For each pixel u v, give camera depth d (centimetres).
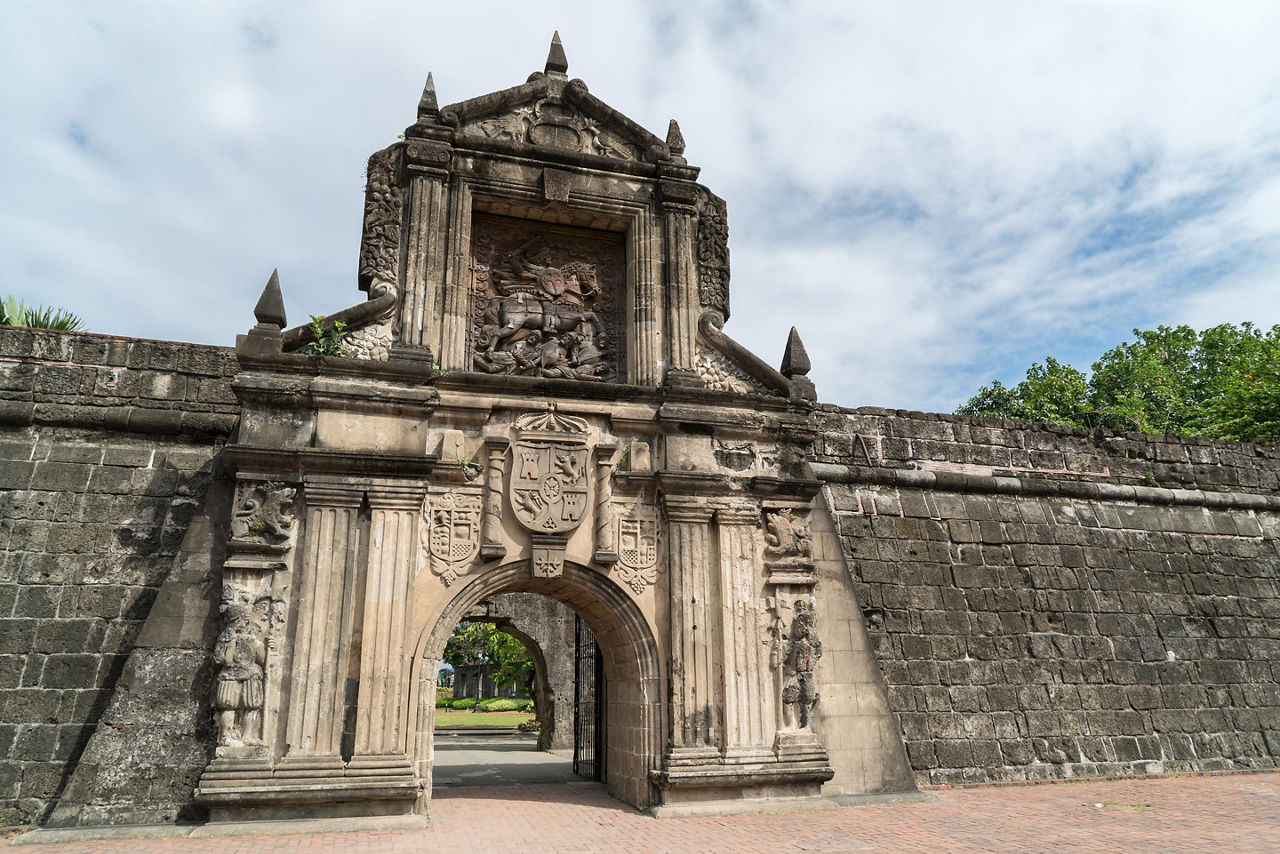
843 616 1558
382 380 1349
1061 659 1830
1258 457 2303
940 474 1936
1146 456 2181
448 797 1502
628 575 1405
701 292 1594
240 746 1165
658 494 1451
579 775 1833
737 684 1389
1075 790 1588
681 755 1330
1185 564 2070
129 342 1527
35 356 1482
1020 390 4131
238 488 1257
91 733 1275
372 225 1441
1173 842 1098
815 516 1620
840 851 1045
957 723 1689
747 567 1450
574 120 1611
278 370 1316
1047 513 2009
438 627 1298
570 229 1636
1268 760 1880
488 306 1558
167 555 1408
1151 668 1892
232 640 1195
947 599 1809
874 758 1479
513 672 4247
